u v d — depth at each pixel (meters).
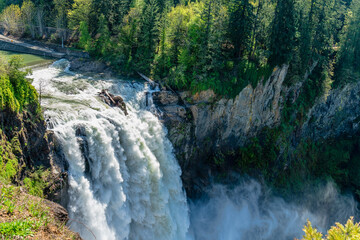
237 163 56.53
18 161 26.28
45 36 71.81
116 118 39.06
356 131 78.25
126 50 57.34
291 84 60.12
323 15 64.69
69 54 62.03
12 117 26.75
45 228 17.67
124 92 47.44
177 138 47.81
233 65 53.47
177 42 54.91
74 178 31.25
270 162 59.22
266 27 57.81
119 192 35.50
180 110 48.56
